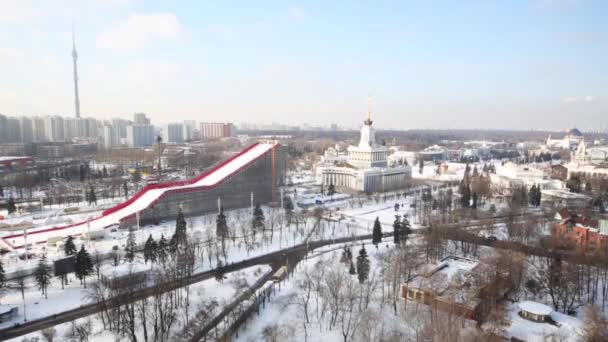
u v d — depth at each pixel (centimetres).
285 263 17638
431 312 11662
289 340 11475
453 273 14375
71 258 15238
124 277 13612
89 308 13238
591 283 15150
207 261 17650
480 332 10900
